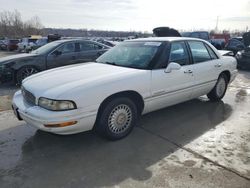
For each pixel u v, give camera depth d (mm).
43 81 3492
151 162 3066
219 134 3865
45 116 3018
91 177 2771
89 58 8289
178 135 3840
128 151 3344
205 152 3305
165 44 4160
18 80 7332
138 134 3873
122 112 3621
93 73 3660
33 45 22484
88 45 8352
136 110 3814
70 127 3090
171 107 5184
